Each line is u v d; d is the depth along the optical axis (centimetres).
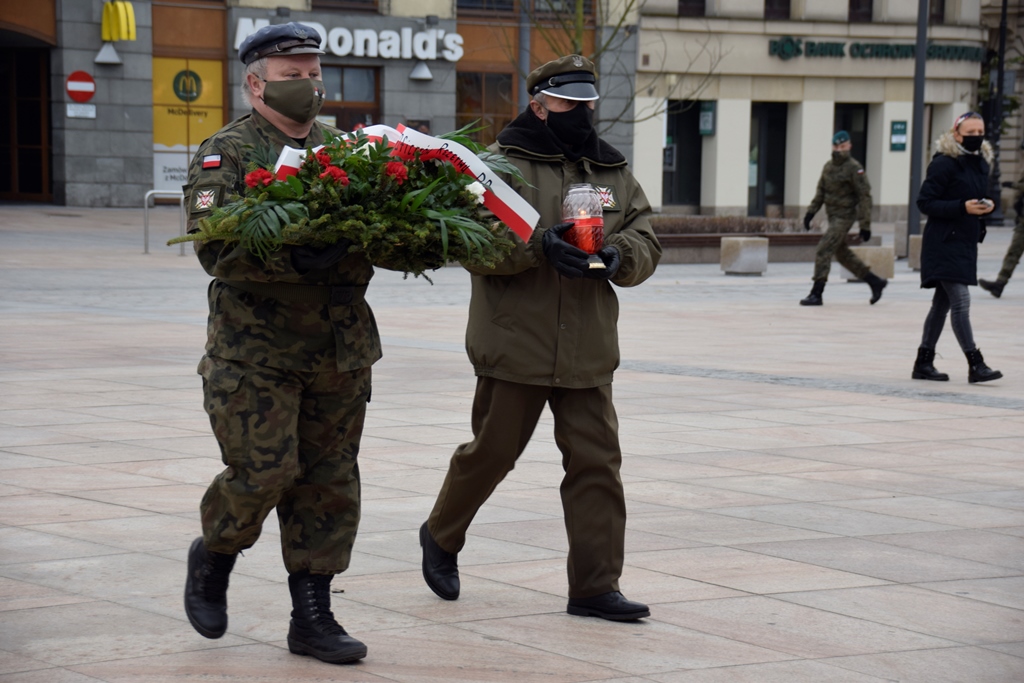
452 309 1551
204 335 1233
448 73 3738
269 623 433
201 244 373
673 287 1967
